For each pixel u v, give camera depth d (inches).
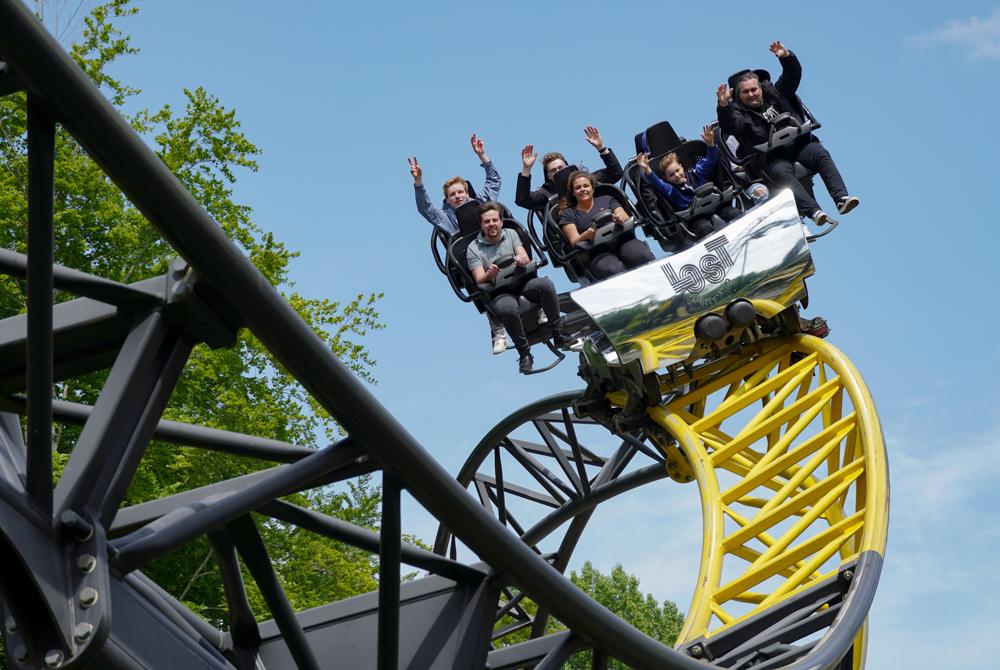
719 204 572.1
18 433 233.5
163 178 185.0
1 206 701.3
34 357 188.4
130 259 775.7
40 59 169.6
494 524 243.6
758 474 464.8
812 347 521.3
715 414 509.0
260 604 699.4
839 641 353.7
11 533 182.5
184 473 701.9
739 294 523.2
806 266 527.5
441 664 279.9
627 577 1514.5
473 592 289.7
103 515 197.2
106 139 178.7
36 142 181.2
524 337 561.0
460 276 580.4
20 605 190.4
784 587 408.2
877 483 438.9
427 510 241.4
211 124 813.2
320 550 745.0
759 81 589.9
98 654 184.1
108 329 223.5
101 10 817.5
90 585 187.3
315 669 260.8
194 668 224.8
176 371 216.1
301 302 842.2
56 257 744.3
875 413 468.4
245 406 725.3
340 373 214.2
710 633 392.8
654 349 515.5
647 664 286.8
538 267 562.6
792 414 496.1
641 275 526.9
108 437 200.5
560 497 635.5
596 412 556.4
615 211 569.9
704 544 438.3
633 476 602.5
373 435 223.6
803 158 569.6
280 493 226.8
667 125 628.4
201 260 194.5
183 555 705.0
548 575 255.8
